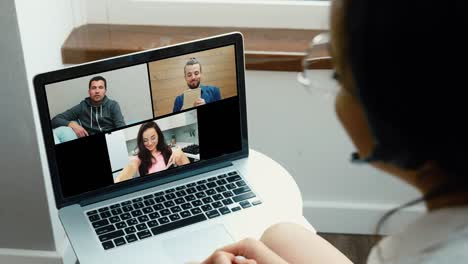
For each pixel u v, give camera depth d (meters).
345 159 1.84
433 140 0.41
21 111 1.50
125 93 1.12
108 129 1.13
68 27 1.72
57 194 1.14
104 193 1.17
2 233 1.72
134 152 1.17
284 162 1.86
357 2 0.41
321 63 0.82
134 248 1.08
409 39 0.39
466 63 0.39
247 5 1.75
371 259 0.51
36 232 1.71
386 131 0.43
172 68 1.14
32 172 1.60
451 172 0.43
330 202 1.92
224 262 0.92
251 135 1.82
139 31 1.76
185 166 1.22
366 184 1.88
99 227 1.12
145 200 1.17
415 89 0.40
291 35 1.74
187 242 1.08
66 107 1.09
